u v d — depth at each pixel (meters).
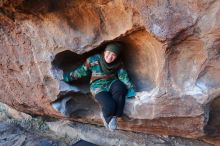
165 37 2.63
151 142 3.67
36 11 3.13
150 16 2.63
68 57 3.44
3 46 3.62
